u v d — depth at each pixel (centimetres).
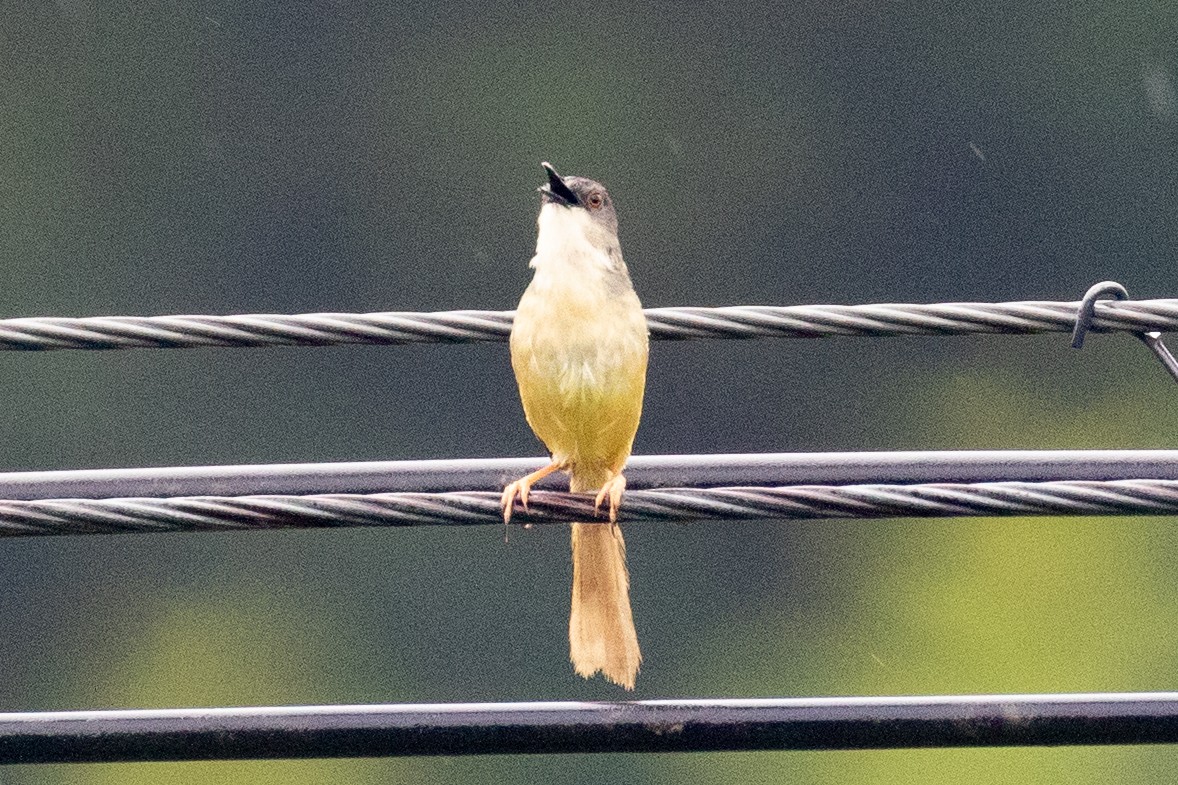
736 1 2464
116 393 1962
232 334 626
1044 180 2312
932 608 1655
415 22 2412
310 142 2359
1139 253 2275
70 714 554
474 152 2370
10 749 550
